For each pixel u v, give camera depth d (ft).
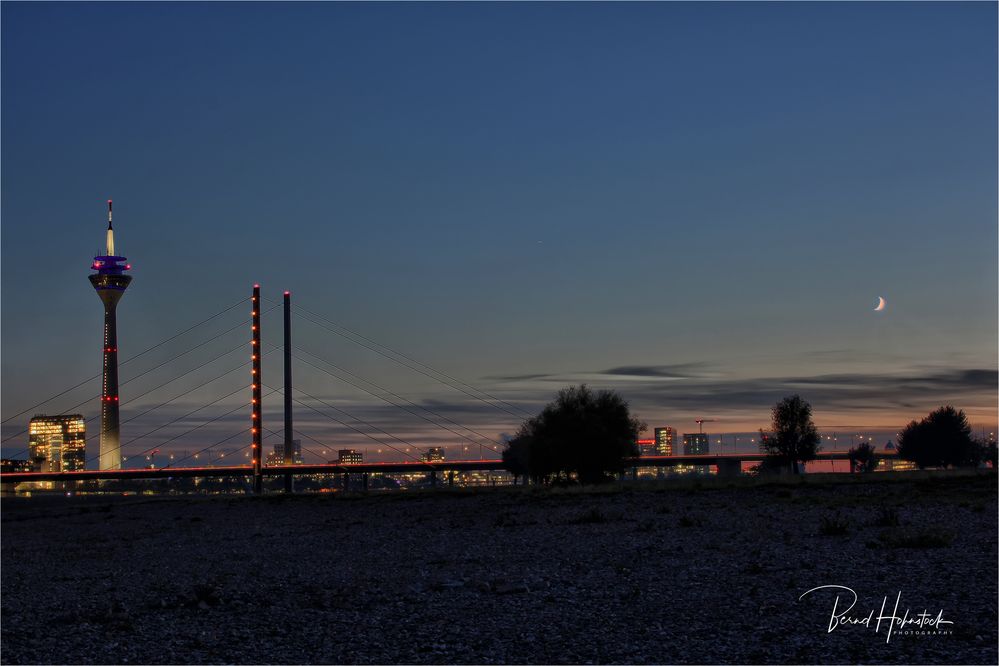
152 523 275.59
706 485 238.27
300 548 154.81
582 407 323.37
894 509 149.28
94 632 78.74
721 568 93.91
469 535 155.74
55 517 360.07
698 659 58.59
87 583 119.55
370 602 86.74
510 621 73.41
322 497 362.33
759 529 130.41
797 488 214.07
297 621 79.30
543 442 322.14
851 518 138.41
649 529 141.59
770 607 71.97
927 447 489.67
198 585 97.71
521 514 197.57
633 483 268.82
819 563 92.63
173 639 74.13
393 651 65.77
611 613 74.08
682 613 72.18
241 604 90.07
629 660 59.41
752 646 60.80
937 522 128.67
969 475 217.15
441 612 79.10
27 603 101.71
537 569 103.76
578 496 239.91
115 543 197.88
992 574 80.33
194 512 331.77
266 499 386.93
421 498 305.32
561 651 62.69
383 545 149.38
